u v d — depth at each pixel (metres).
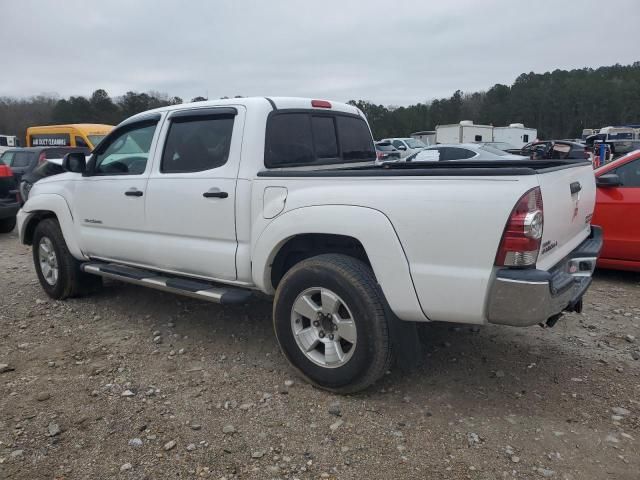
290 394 3.60
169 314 5.21
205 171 4.11
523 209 2.85
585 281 3.70
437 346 4.35
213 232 4.07
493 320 2.99
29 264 7.69
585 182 3.98
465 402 3.48
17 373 3.97
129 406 3.46
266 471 2.81
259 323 4.93
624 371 3.90
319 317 3.54
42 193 5.65
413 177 3.15
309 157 4.41
